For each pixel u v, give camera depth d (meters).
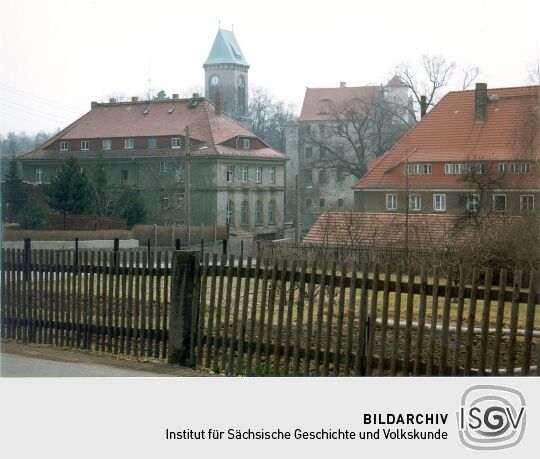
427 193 58.19
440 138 59.72
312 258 33.84
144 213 59.81
